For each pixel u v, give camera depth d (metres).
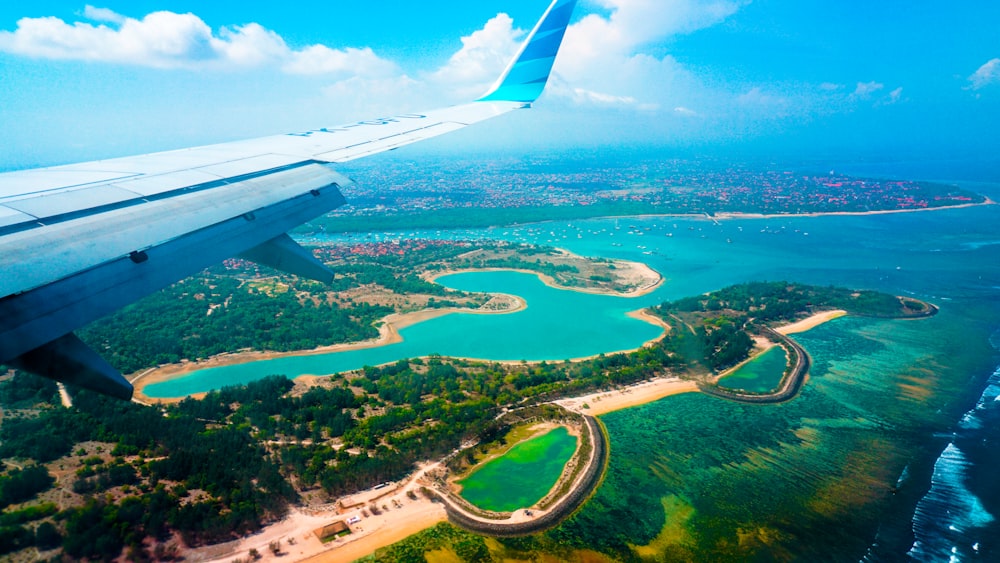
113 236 15.66
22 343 11.17
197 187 20.89
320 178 23.50
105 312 12.88
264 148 27.53
